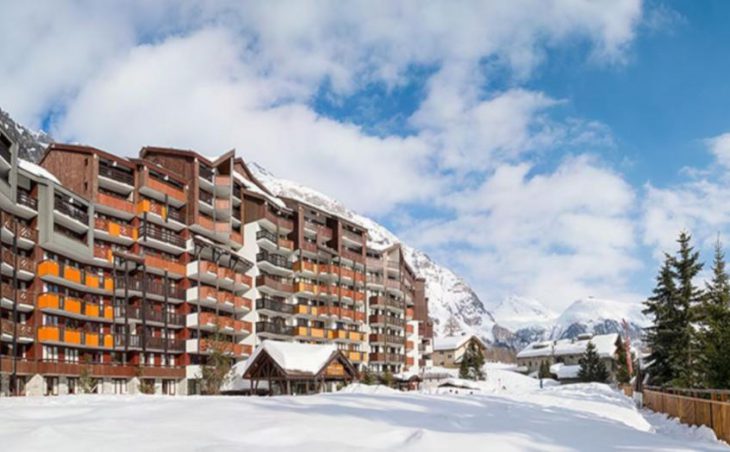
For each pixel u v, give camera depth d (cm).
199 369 6425
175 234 6512
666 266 5956
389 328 9644
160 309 6228
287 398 2573
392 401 2498
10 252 4766
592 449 1459
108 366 5538
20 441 1212
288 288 7925
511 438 1517
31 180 5103
